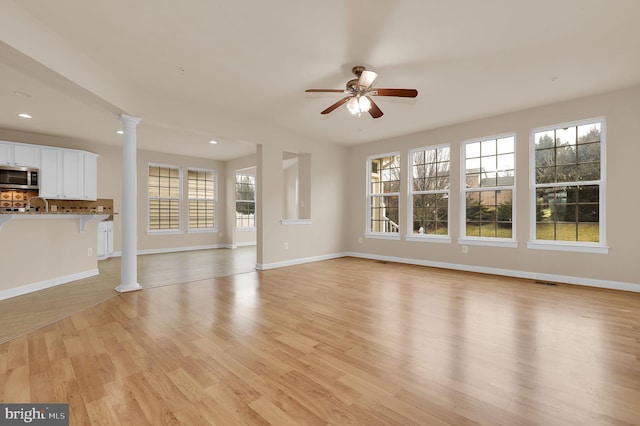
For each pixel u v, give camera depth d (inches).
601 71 134.8
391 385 73.4
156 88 152.3
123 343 96.7
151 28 103.3
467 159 212.1
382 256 258.2
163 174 311.7
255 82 145.5
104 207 267.1
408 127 219.9
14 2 89.9
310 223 250.5
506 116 191.2
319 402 66.9
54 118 191.6
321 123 211.0
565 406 64.9
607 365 81.9
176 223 320.5
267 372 79.5
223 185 355.6
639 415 61.7
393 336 101.7
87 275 188.4
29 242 153.6
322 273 204.4
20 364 83.4
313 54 120.3
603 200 161.6
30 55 96.2
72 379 75.9
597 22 100.0
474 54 120.0
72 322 114.4
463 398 68.1
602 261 161.5
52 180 229.9
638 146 151.5
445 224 222.7
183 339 99.7
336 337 101.1
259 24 101.6
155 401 67.2
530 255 184.1
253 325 111.7
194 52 118.8
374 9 93.9
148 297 147.6
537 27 102.9
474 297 146.2
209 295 151.5
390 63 126.7
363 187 272.4
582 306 131.3
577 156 170.4
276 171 222.5
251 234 380.5
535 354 88.5
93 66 125.7
